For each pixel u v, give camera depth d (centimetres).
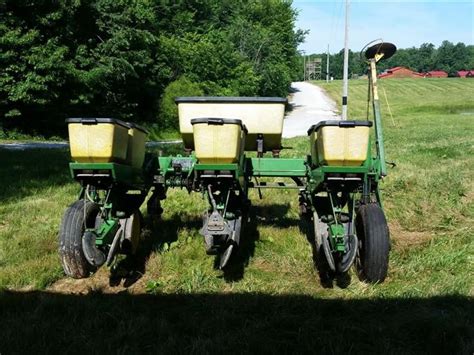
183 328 409
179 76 4062
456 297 460
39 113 2942
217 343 376
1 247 623
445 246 615
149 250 604
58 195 959
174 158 598
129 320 414
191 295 482
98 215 504
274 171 619
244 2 6481
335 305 450
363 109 5462
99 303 455
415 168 1195
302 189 641
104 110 3519
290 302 459
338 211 508
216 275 532
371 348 379
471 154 1505
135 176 533
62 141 2803
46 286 516
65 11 2880
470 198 883
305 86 8619
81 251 475
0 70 2634
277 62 5609
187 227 703
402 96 6731
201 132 457
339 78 14462
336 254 502
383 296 469
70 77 2897
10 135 2770
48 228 712
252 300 461
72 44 2997
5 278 516
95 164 463
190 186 591
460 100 6131
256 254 598
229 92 4378
